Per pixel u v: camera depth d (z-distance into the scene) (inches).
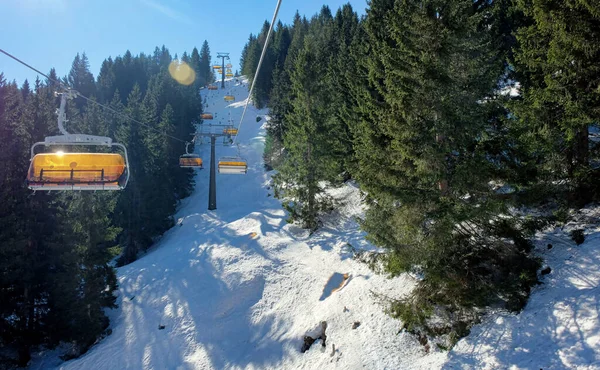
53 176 361.7
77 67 4131.4
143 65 4662.9
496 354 383.9
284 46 3944.4
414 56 452.4
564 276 413.7
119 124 2078.0
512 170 418.6
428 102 438.9
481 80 449.4
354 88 1009.5
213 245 1095.6
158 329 796.0
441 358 430.3
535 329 380.8
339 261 807.7
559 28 418.3
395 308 467.5
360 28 1456.7
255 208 1503.4
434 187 472.7
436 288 446.9
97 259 846.5
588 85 418.9
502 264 426.3
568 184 451.2
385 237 483.2
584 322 347.6
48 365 795.4
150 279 987.9
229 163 968.9
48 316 788.0
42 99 1239.5
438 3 432.8
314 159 992.2
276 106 2014.0
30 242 777.6
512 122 451.8
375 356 500.1
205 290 879.1
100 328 807.7
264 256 954.7
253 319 763.4
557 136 442.6
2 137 781.9
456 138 432.1
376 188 468.4
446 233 423.8
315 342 617.6
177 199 1988.2
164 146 1800.0
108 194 972.6
